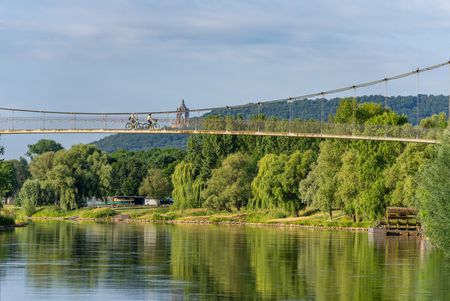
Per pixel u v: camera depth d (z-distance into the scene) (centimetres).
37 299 7538
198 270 9500
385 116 18762
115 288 8138
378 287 8325
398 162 16488
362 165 17812
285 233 16338
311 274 9225
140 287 8206
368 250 12094
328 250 12088
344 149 19600
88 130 18175
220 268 9706
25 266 9731
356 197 18038
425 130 15888
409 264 10225
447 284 8544
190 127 17838
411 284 8519
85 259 10544
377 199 16925
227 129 17638
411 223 15875
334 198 19062
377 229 15850
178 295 7788
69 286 8225
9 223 18238
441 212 8788
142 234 15700
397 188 16062
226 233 16262
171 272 9300
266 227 19050
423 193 10119
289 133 16712
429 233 9456
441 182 8881
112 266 9812
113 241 13638
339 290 8131
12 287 8144
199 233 16188
